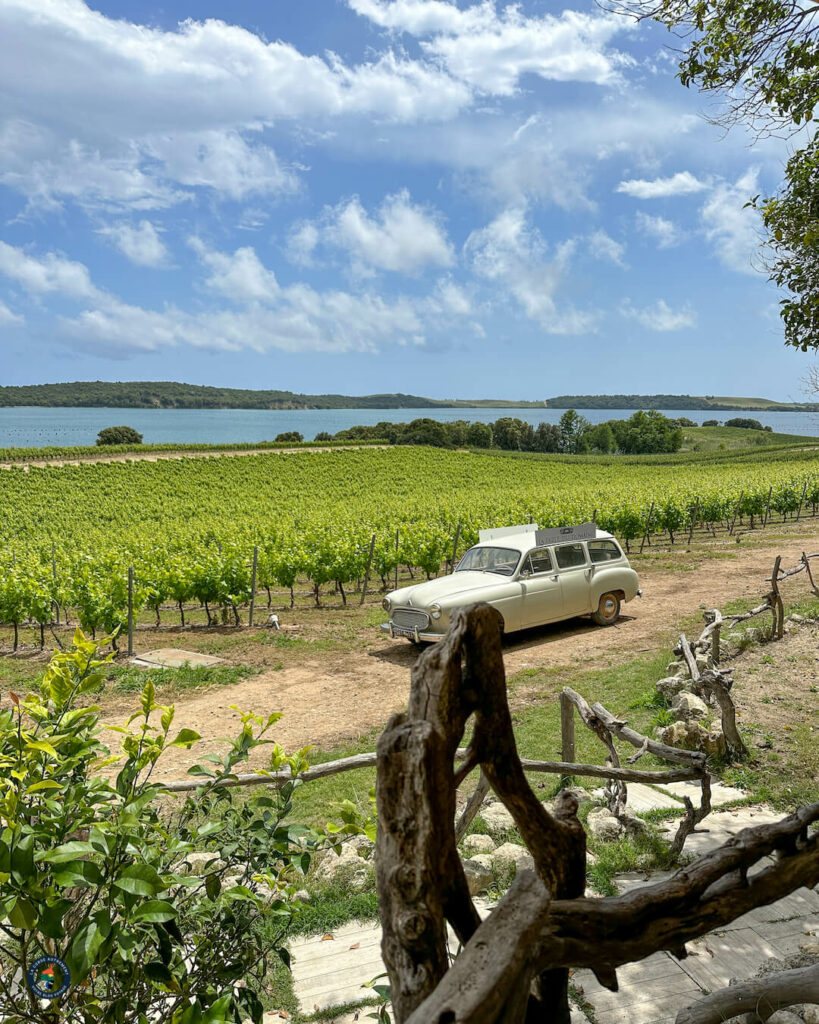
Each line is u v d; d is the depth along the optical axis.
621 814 4.87
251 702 8.95
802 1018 2.70
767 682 7.74
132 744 1.98
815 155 5.43
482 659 1.09
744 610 11.81
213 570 13.73
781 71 5.05
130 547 19.92
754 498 25.16
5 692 9.63
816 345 5.80
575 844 1.17
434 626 10.14
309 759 6.88
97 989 2.27
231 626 13.73
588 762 6.29
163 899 1.84
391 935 0.94
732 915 1.10
